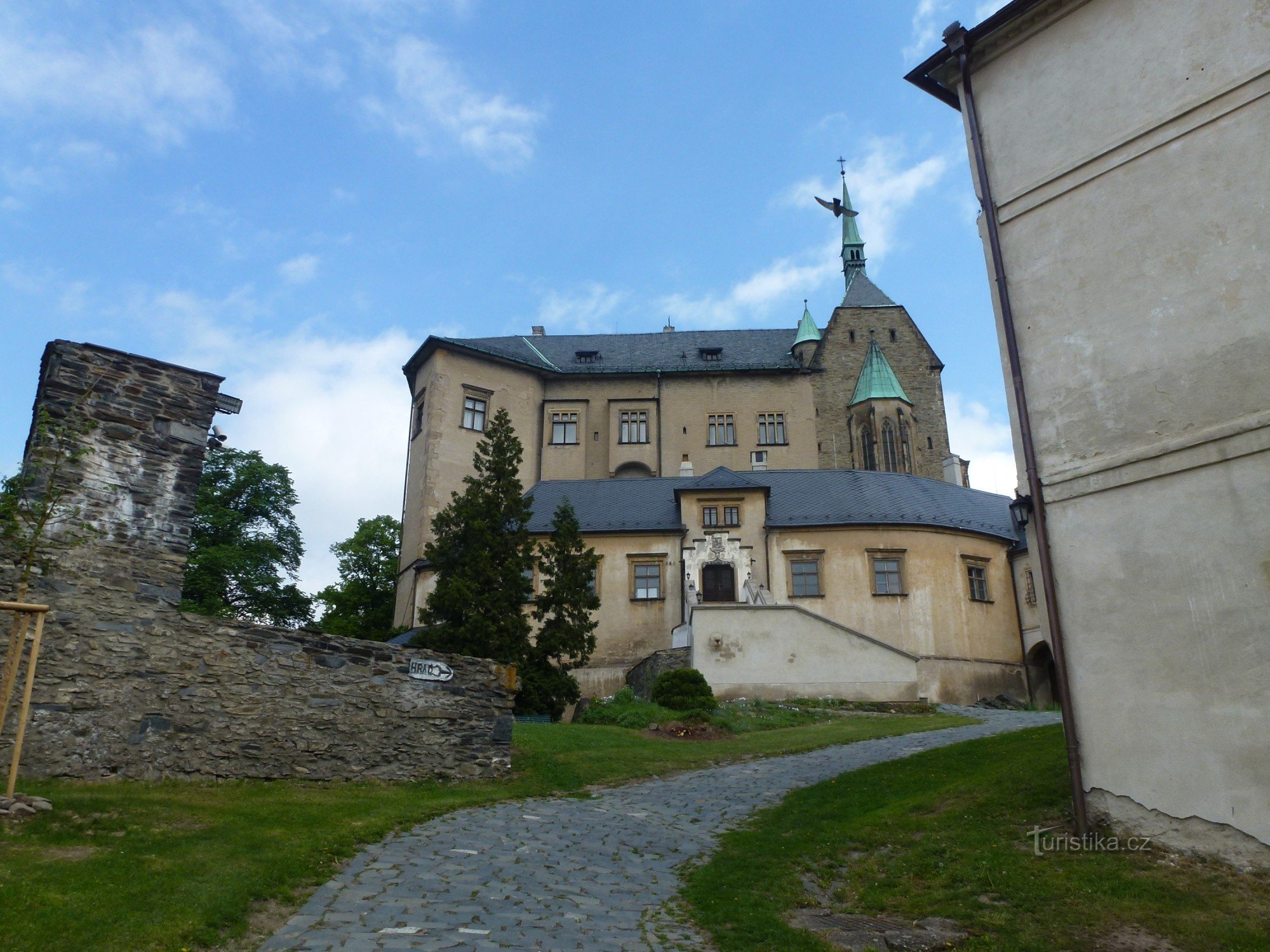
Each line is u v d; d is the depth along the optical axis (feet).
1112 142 43.16
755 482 140.97
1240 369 36.83
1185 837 34.42
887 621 128.57
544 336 217.77
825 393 205.87
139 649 47.67
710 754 69.41
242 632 51.03
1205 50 40.98
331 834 39.99
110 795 41.98
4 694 37.40
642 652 130.41
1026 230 45.55
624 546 136.26
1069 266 43.42
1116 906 30.99
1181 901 30.96
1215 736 34.47
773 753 69.92
